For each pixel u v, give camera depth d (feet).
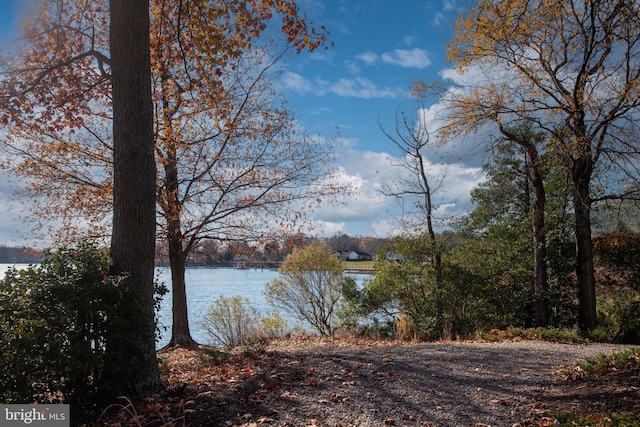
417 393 19.15
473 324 49.60
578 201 49.32
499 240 60.64
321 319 57.21
